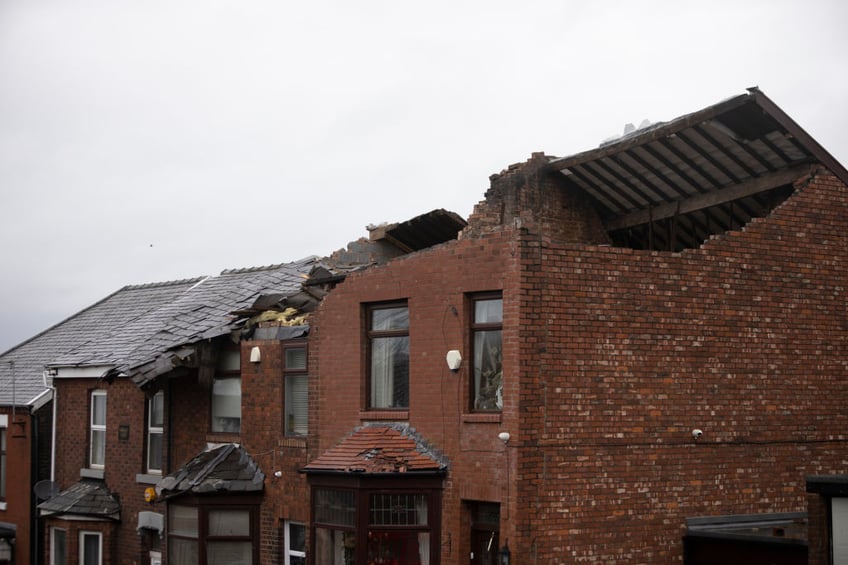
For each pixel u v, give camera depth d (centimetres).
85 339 2978
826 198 1902
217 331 2230
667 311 1748
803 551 1606
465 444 1705
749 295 1823
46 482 2675
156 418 2478
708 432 1762
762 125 1811
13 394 2783
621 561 1670
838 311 1905
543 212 2141
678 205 2094
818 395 1872
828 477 1456
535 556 1602
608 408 1683
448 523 1720
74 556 2533
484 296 1712
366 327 1920
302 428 2050
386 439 1795
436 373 1764
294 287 2402
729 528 1755
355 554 1748
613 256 1711
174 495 2108
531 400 1623
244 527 2106
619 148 1939
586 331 1675
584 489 1652
